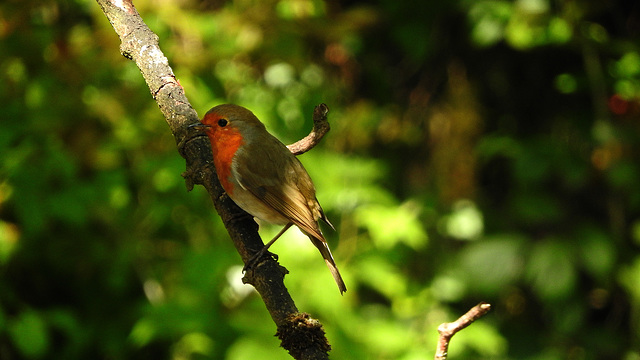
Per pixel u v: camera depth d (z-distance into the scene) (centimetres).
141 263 1080
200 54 1039
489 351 1158
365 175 1120
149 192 1066
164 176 1030
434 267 1264
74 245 1095
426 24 1276
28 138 984
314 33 1119
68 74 1005
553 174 1287
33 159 968
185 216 1062
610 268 1188
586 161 1241
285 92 1171
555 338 1262
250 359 880
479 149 1241
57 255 1098
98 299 1130
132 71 1034
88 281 1138
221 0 1148
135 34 653
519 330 1282
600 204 1275
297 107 1131
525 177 1202
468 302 1297
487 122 1327
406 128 1359
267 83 1162
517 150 1224
